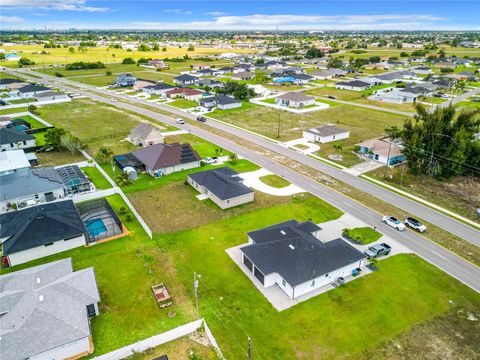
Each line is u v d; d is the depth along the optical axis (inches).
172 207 2444.6
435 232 2204.7
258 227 2212.1
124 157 3181.6
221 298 1621.6
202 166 3142.2
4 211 2369.6
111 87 6776.6
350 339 1409.9
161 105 5462.6
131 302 1585.9
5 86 6309.1
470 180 2994.6
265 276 1668.3
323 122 4601.4
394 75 7731.3
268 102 5728.3
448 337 1427.2
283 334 1430.9
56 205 2212.1
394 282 1745.8
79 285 1523.1
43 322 1306.6
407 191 2770.7
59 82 7194.9
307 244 1818.4
